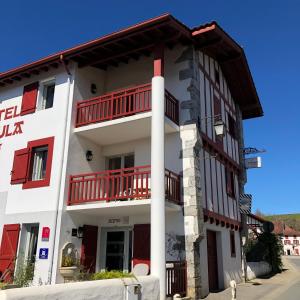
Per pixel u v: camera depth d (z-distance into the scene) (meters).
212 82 13.15
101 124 10.56
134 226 10.55
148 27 9.91
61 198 10.19
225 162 13.55
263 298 9.94
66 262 9.62
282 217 86.06
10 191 11.38
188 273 9.27
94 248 10.90
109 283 6.63
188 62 11.27
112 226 11.03
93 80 12.35
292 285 13.42
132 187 10.17
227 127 14.40
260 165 15.76
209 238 11.48
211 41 11.52
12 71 12.29
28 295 5.05
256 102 16.53
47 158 10.91
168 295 8.31
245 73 14.64
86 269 10.31
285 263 29.70
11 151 11.98
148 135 11.21
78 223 10.49
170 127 10.29
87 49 10.91
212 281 11.21
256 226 19.58
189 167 10.16
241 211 14.60
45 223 10.17
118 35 10.25
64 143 10.77
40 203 10.51
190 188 9.96
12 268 10.18
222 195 12.59
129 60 12.73
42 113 11.68
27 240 10.70
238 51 13.13
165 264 8.32
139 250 10.22
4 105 12.95
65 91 11.45
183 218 9.79
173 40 10.75
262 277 16.34
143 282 7.50
